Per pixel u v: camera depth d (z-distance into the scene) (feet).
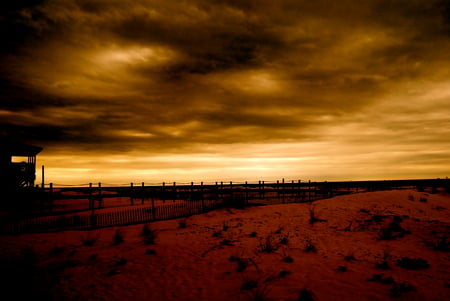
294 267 25.45
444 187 105.60
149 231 41.70
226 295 20.16
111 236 40.60
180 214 60.29
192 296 20.20
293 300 18.83
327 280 22.16
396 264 25.53
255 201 86.33
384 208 56.65
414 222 43.80
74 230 45.70
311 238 36.70
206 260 28.25
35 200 76.89
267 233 40.45
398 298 18.71
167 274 24.67
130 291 21.29
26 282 22.45
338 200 68.85
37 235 41.65
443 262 25.84
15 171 76.59
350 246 32.32
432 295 19.04
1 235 41.70
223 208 67.67
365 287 20.63
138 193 114.11
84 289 21.71
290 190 94.07
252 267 25.72
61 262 28.09
